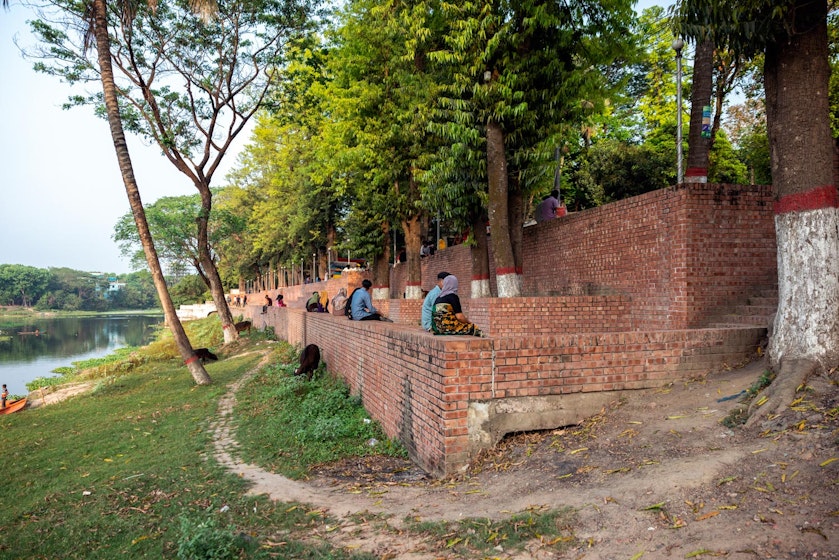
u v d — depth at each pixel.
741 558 2.89
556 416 5.62
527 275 14.27
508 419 5.51
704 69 9.93
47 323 114.19
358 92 15.33
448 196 12.53
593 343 5.72
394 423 7.28
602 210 10.99
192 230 36.31
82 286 165.12
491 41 9.99
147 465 7.33
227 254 52.88
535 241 13.86
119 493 6.11
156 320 127.44
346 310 11.66
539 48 11.17
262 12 21.17
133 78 20.72
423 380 6.05
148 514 5.38
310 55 19.53
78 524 5.27
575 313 10.07
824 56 5.32
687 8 5.92
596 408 5.73
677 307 8.65
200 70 22.05
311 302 18.31
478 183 12.09
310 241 32.84
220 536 4.11
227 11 20.91
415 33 12.20
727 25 5.68
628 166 21.36
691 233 8.47
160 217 34.56
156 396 13.95
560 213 15.02
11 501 6.45
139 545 4.61
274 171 37.44
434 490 5.05
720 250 8.55
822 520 3.06
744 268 8.62
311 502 5.19
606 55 11.95
